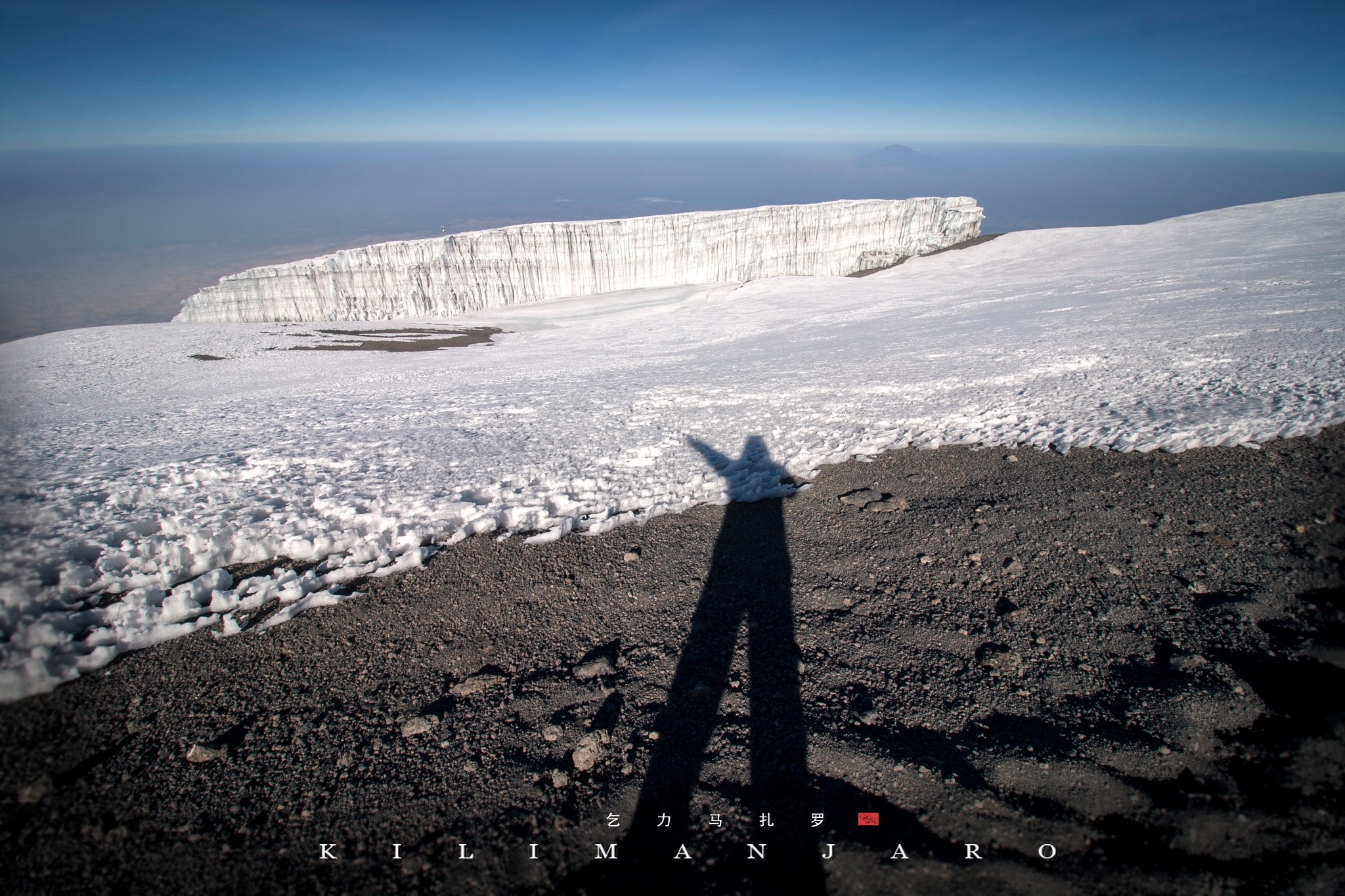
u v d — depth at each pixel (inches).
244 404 494.0
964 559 187.9
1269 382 332.8
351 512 223.0
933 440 301.4
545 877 95.9
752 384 483.2
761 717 128.3
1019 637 149.9
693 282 2773.1
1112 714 123.5
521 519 223.0
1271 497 210.7
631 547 203.0
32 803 107.0
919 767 113.3
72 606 159.2
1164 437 268.7
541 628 161.2
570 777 114.9
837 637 154.2
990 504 224.2
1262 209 1898.4
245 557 194.4
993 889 90.0
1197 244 1579.7
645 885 94.4
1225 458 245.3
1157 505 212.4
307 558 195.9
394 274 2508.6
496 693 137.9
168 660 145.3
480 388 553.9
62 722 124.4
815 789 110.5
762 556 196.5
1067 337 563.5
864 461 280.1
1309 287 709.3
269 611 165.9
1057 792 106.9
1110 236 1978.3
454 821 106.3
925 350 590.9
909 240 2859.3
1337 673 129.6
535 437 344.5
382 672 144.5
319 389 596.1
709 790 111.4
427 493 244.7
